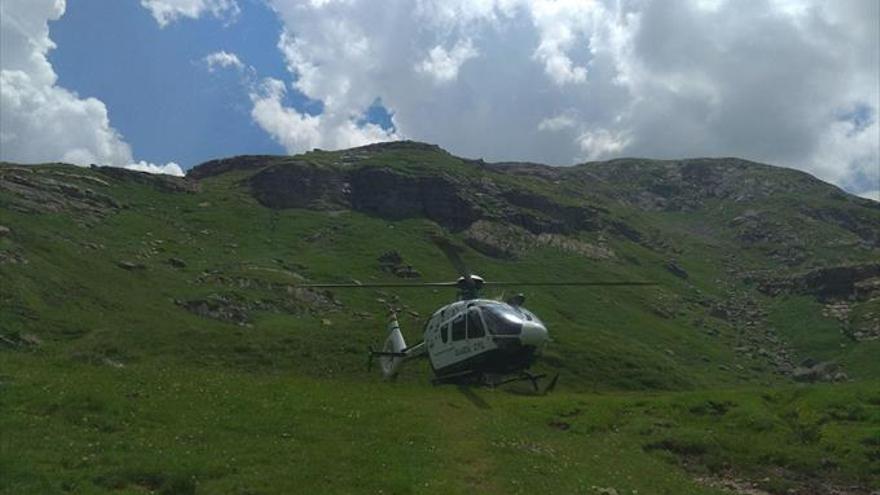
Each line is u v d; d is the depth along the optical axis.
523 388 60.31
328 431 23.75
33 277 95.88
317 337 73.94
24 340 71.75
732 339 193.12
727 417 40.50
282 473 18.19
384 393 35.00
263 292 140.38
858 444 34.47
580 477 22.97
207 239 185.62
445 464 21.58
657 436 35.81
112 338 68.62
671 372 83.81
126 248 151.50
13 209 147.62
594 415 39.28
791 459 33.25
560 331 91.38
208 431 21.50
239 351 67.31
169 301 116.81
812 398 41.56
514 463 23.02
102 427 20.22
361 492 17.66
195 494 16.30
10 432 18.20
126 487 16.05
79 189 181.88
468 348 36.09
